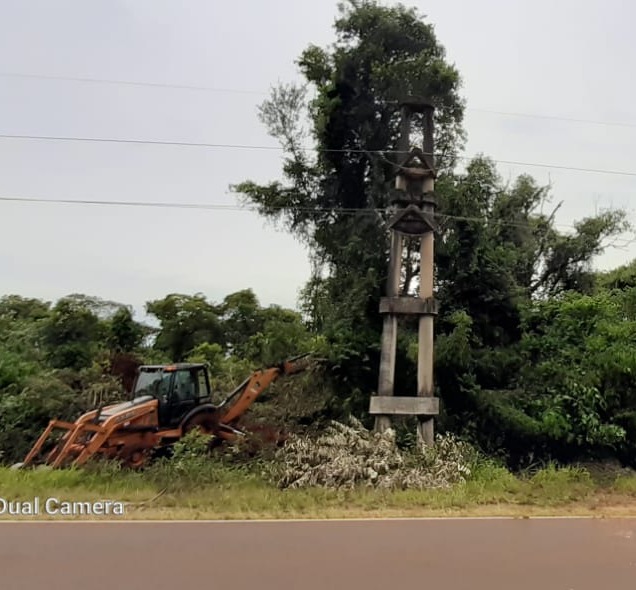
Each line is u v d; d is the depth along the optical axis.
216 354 22.83
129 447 12.17
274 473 11.05
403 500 9.61
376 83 15.82
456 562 6.34
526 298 16.64
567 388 14.06
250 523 7.96
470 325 14.77
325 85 16.61
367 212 15.77
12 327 22.62
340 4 16.48
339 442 11.74
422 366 12.81
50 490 9.47
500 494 10.26
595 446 14.08
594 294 21.38
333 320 15.19
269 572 5.89
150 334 26.03
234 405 14.20
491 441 14.20
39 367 16.92
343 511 8.88
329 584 5.58
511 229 19.28
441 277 15.59
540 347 14.95
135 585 5.45
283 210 16.62
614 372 13.85
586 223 22.11
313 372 15.12
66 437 12.11
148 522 7.88
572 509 9.55
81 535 7.16
